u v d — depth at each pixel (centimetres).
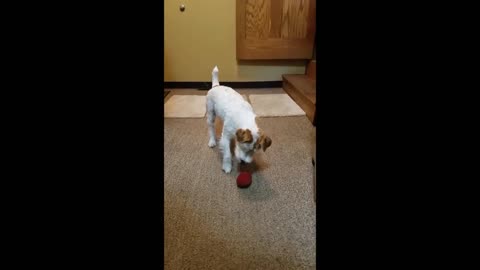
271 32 354
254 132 154
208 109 203
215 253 116
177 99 324
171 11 358
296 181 166
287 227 130
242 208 143
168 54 370
